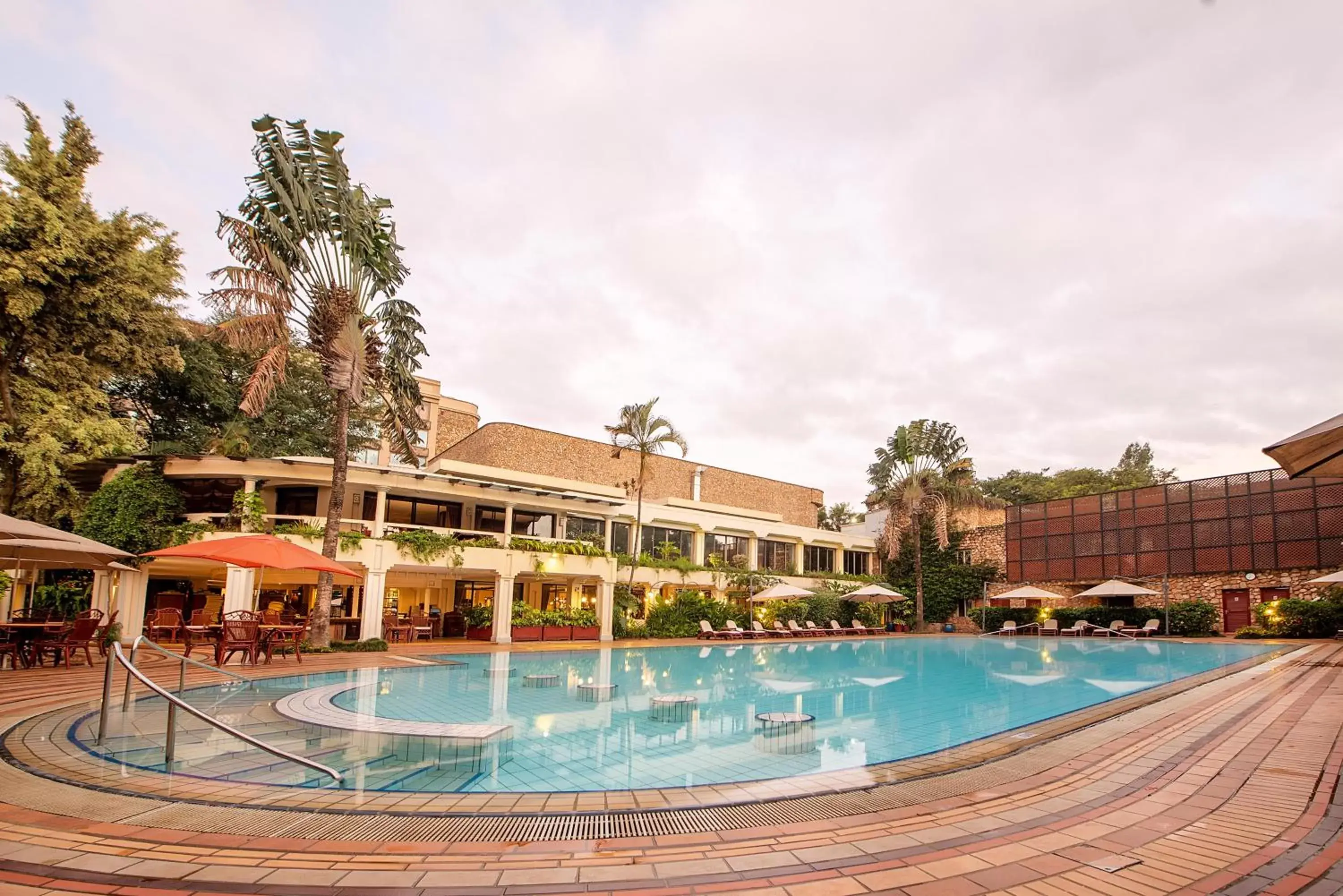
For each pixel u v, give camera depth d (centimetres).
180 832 378
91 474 2186
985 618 3488
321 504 2356
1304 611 2548
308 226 1645
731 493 4125
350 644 1734
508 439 3234
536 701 1003
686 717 882
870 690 1203
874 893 307
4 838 361
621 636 2556
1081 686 1269
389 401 1930
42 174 1538
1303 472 577
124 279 1609
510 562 2231
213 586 2436
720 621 2881
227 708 838
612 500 2720
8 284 1402
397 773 557
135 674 532
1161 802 455
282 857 343
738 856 355
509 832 392
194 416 2647
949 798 468
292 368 2800
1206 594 2998
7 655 1227
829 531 4178
